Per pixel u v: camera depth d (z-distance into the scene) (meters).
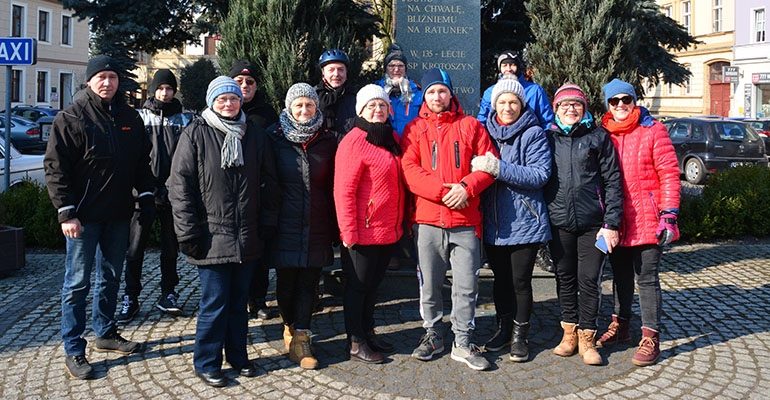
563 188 4.11
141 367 4.08
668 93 37.78
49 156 3.82
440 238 4.09
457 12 6.34
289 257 4.00
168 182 3.77
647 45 9.70
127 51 9.44
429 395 3.68
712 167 14.66
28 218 8.10
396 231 4.09
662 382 3.85
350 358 4.23
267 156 3.93
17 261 6.49
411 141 4.11
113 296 4.27
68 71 38.22
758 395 3.66
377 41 11.81
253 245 3.83
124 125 4.10
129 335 4.66
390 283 5.56
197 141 3.73
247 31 5.85
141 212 4.52
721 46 33.84
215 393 3.71
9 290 5.93
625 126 4.13
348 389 3.76
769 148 18.11
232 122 3.77
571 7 6.21
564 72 6.25
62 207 3.82
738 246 7.86
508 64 5.25
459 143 4.05
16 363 4.15
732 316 5.09
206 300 3.81
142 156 4.36
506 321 4.37
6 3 33.84
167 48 9.91
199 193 3.76
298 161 4.02
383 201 4.00
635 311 5.24
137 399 3.63
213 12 9.01
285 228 4.02
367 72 7.61
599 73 6.01
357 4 7.22
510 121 4.17
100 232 4.09
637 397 3.65
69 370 3.94
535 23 6.59
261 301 5.07
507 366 4.11
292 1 5.80
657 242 4.06
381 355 4.18
